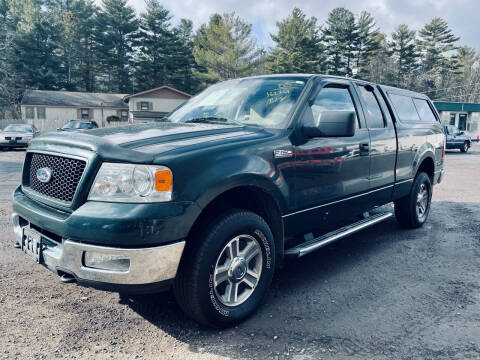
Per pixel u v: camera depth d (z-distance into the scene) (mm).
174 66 54375
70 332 2721
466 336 2713
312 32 52656
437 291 3461
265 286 3051
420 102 5668
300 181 3264
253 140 2959
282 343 2627
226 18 49281
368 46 61969
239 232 2781
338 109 3838
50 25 59312
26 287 3414
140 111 36531
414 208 5348
